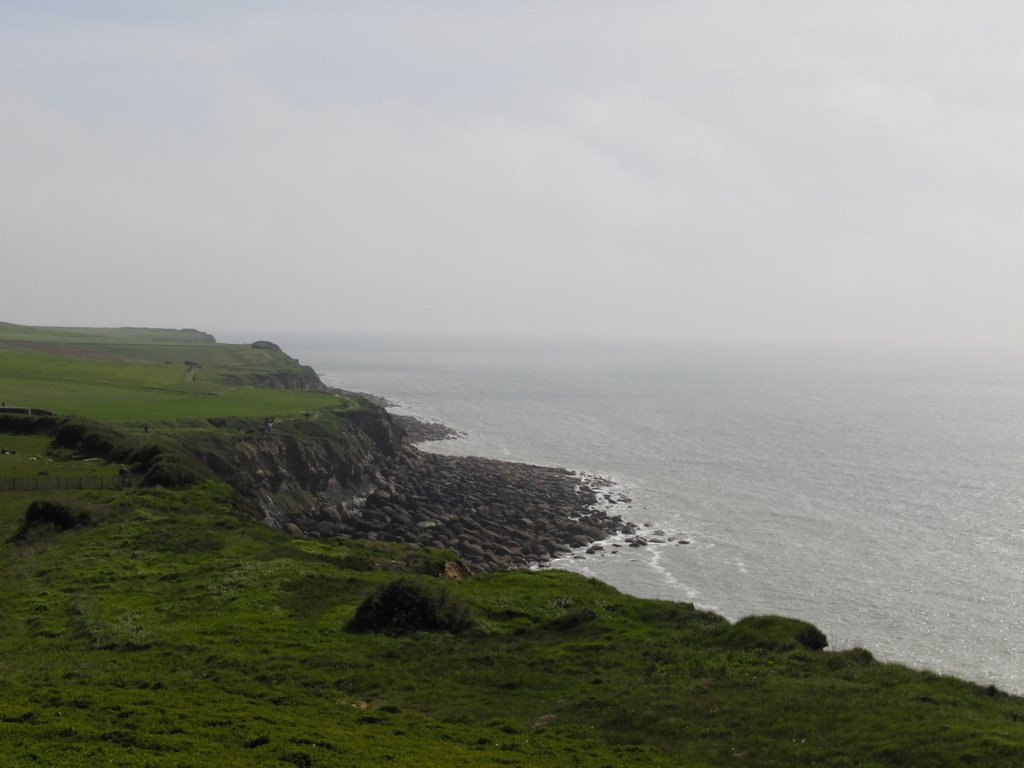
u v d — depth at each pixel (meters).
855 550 76.69
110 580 36.81
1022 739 19.14
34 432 73.81
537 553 76.12
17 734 18.95
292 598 35.31
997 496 99.31
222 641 29.56
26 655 27.70
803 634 28.95
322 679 26.03
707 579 68.88
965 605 62.09
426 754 19.31
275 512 79.62
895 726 20.45
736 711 22.42
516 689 25.73
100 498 51.78
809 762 19.19
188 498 52.78
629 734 21.69
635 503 97.62
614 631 31.27
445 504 95.06
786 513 91.56
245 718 21.31
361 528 81.75
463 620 32.44
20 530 45.09
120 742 18.89
